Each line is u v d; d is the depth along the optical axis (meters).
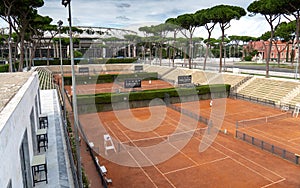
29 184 11.35
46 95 31.77
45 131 15.83
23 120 10.78
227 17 47.53
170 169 16.98
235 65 79.88
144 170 16.84
